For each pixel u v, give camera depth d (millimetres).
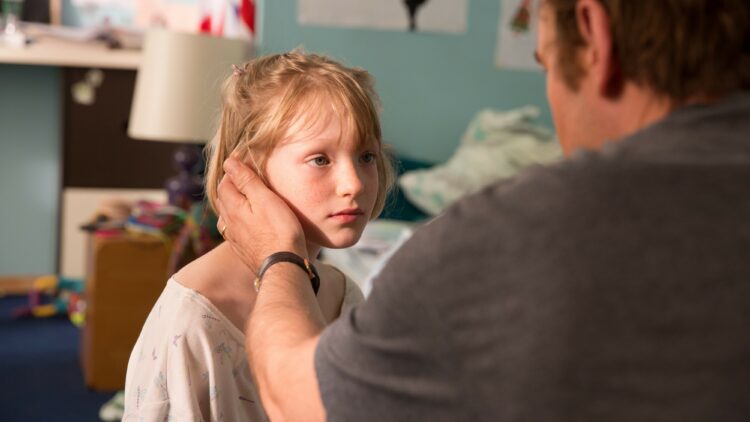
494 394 648
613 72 741
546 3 809
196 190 3490
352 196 1015
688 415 614
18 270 4730
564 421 626
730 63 701
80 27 4734
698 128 688
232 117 1093
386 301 706
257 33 3836
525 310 642
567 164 677
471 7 4031
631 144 696
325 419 743
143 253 3232
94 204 4578
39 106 4664
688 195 643
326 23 3889
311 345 782
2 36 4277
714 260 627
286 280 890
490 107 4109
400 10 3965
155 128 3207
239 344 1016
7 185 4676
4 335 3992
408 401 692
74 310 4297
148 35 3277
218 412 992
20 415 3082
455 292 671
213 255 1060
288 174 1016
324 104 1013
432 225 709
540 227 653
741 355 614
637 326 624
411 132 4059
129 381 1038
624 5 721
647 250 633
